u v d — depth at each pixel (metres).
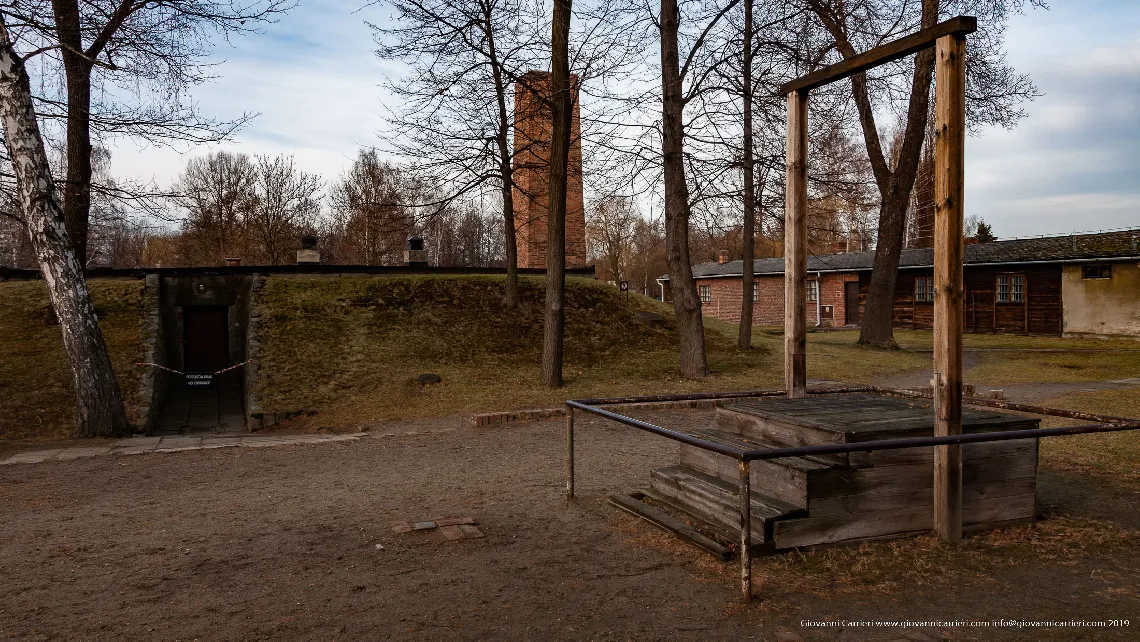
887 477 4.98
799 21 16.11
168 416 15.20
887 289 23.23
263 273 20.03
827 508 4.82
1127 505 6.05
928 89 21.75
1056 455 8.13
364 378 15.56
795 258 6.59
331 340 17.23
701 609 3.96
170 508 6.45
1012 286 28.92
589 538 5.32
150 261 49.84
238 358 19.23
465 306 20.33
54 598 4.14
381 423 12.82
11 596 4.18
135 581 4.44
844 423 5.03
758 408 5.82
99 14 11.42
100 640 3.55
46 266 10.98
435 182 18.44
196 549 5.13
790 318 6.64
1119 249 25.72
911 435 5.03
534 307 21.06
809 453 4.13
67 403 12.91
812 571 4.48
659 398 6.60
